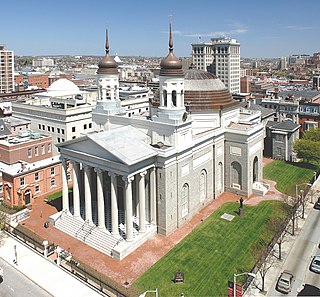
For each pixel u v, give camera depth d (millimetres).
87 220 59562
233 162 74500
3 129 95188
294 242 56281
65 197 63156
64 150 60625
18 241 58188
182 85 58719
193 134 67875
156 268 50375
